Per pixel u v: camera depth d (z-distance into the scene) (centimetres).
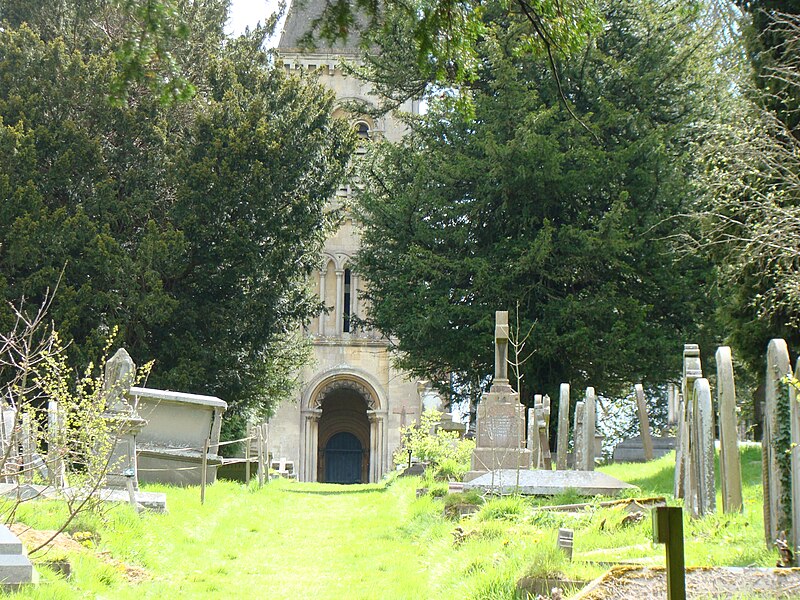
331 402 7219
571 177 3734
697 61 3641
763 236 1872
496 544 1313
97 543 1382
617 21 3884
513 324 3688
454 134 4041
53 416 1722
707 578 866
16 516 1340
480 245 3991
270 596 1327
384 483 3988
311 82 4225
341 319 6406
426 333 3784
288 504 2756
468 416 4266
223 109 3788
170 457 2619
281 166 3834
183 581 1379
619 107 3903
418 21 1142
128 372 1947
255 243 3725
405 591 1277
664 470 2314
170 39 1131
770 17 2077
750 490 1625
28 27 3706
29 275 3291
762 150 1962
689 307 3819
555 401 3806
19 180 3384
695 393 1428
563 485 1773
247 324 3769
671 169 3788
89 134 3612
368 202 3997
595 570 1034
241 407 4112
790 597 822
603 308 3650
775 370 1078
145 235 3506
